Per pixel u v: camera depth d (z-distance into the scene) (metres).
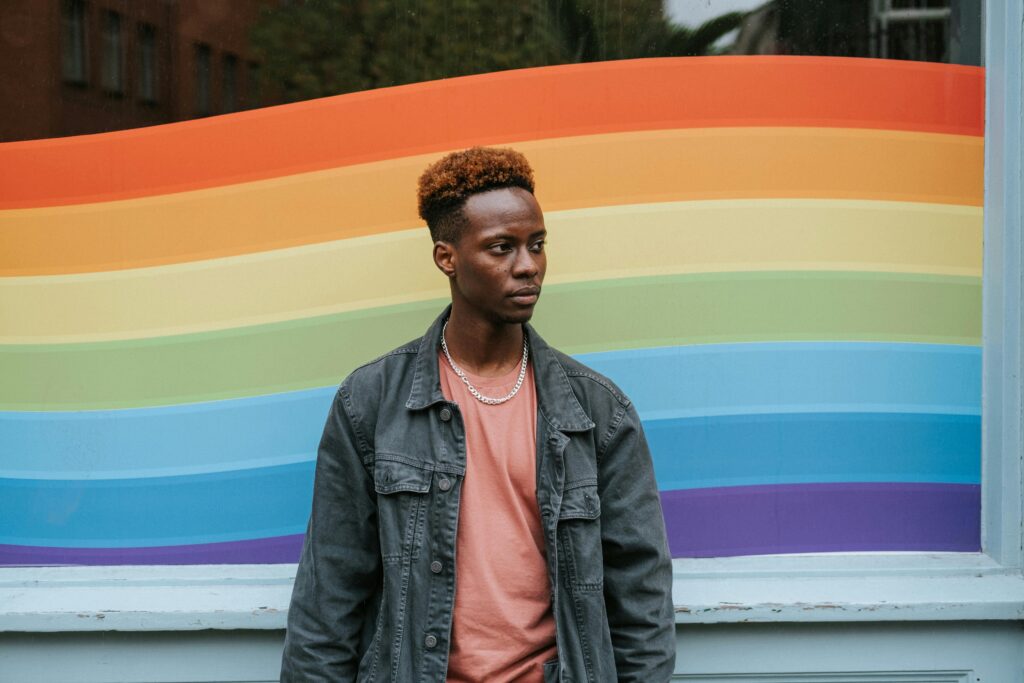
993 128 2.02
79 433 2.05
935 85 2.04
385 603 1.56
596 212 2.04
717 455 2.05
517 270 1.51
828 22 2.03
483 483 1.57
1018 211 2.00
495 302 1.53
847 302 2.05
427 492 1.56
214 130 2.04
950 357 2.05
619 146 2.03
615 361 2.04
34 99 2.05
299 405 2.05
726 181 2.04
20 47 2.05
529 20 2.03
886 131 2.04
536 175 2.04
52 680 2.00
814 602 1.95
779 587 1.99
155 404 2.05
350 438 1.61
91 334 2.05
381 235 2.04
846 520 2.05
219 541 2.05
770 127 2.03
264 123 2.04
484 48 2.03
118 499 2.05
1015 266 2.01
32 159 2.05
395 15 2.04
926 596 1.96
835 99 2.03
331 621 1.58
